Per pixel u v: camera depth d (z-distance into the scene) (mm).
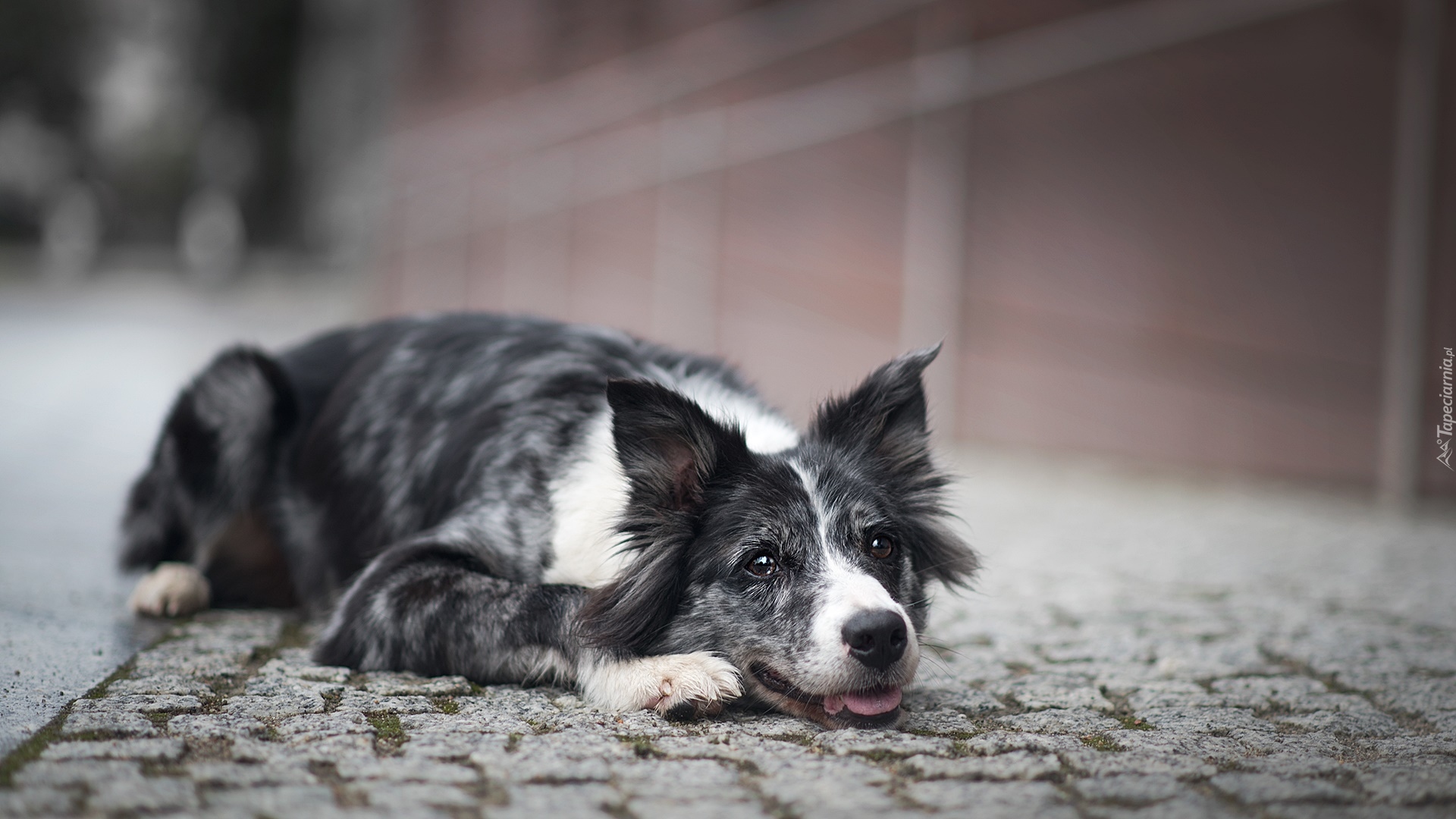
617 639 3463
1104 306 9227
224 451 4598
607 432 3820
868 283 10570
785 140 11320
